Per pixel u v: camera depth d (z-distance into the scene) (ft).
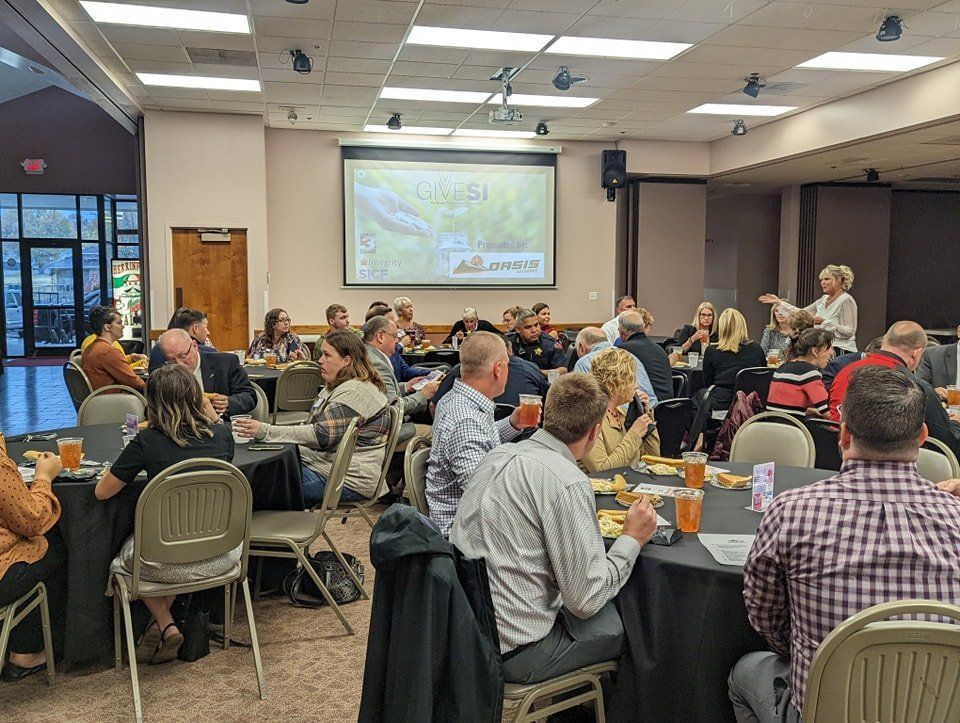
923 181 40.40
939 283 45.60
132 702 8.30
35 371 39.75
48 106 41.93
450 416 8.35
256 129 30.32
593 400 6.40
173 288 30.19
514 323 23.70
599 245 36.09
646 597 6.48
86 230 44.21
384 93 26.73
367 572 12.20
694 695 6.32
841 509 4.91
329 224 33.17
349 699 8.41
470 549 6.26
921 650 4.41
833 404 12.69
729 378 17.85
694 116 30.58
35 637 8.82
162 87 25.96
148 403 8.80
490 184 34.58
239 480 8.47
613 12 18.62
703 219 37.83
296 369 19.19
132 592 8.16
